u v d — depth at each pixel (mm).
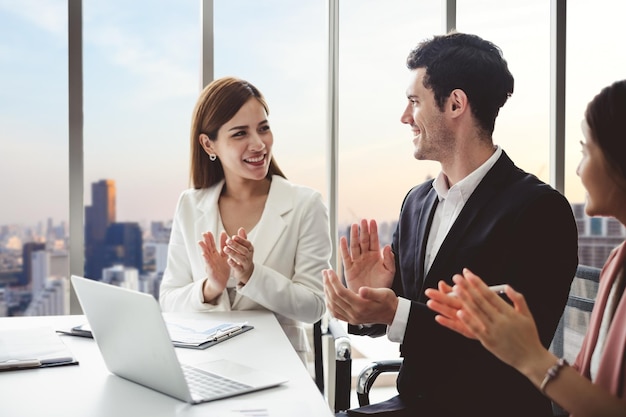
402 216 1835
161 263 2830
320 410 1121
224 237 1994
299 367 1406
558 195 1506
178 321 1866
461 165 1641
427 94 1638
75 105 2629
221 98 2197
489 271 1521
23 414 1114
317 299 2102
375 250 1741
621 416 954
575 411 974
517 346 1004
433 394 1562
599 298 1209
